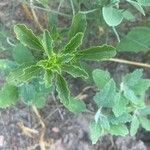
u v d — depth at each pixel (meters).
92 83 0.27
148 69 0.30
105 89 0.23
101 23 0.27
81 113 0.29
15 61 0.23
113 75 0.30
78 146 0.28
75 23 0.22
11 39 0.26
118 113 0.23
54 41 0.24
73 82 0.29
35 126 0.28
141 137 0.30
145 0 0.22
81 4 0.27
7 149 0.27
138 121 0.25
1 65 0.23
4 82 0.27
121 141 0.29
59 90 0.22
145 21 0.29
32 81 0.23
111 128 0.24
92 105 0.29
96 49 0.22
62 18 0.29
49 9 0.26
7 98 0.23
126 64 0.30
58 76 0.21
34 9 0.28
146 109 0.26
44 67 0.21
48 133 0.28
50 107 0.28
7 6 0.28
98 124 0.24
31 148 0.28
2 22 0.28
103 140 0.29
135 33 0.26
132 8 0.29
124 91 0.23
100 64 0.29
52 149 0.28
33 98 0.23
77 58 0.22
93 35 0.29
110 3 0.24
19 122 0.28
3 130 0.28
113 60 0.29
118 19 0.23
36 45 0.22
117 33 0.28
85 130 0.28
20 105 0.28
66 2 0.28
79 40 0.21
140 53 0.30
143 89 0.23
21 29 0.21
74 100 0.24
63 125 0.28
